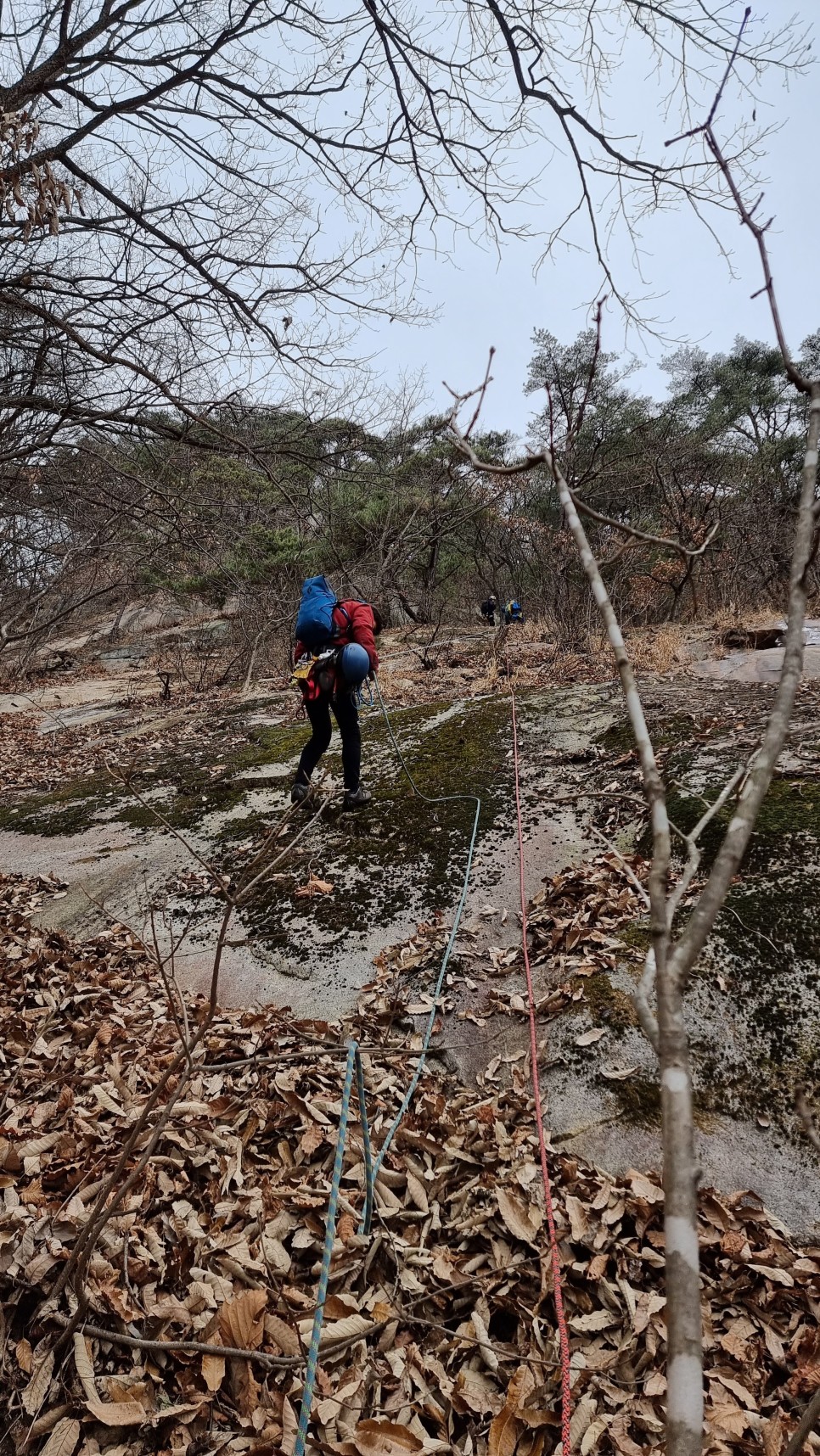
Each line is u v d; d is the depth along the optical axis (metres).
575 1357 2.04
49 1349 2.14
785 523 13.81
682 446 15.60
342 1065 3.12
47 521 6.57
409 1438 1.92
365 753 6.40
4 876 5.18
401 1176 2.60
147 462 5.95
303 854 4.79
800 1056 2.70
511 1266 2.28
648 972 0.79
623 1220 2.35
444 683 9.63
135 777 7.00
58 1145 2.81
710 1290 2.15
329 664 4.80
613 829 4.41
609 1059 2.85
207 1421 2.02
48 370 5.33
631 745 5.38
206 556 5.89
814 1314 2.06
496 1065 3.00
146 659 16.84
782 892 3.36
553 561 11.93
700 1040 2.84
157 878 4.87
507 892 4.05
